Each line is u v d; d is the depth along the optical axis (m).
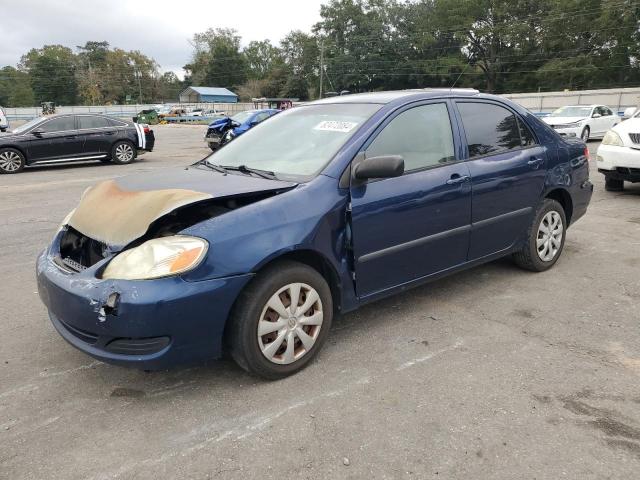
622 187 9.24
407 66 67.31
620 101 41.12
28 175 13.12
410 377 3.23
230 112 69.19
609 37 53.78
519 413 2.86
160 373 3.32
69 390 3.15
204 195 3.05
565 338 3.73
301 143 3.82
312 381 3.20
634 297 4.45
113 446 2.63
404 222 3.66
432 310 4.23
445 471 2.43
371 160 3.28
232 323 3.02
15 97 102.31
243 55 106.75
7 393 3.12
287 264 3.15
